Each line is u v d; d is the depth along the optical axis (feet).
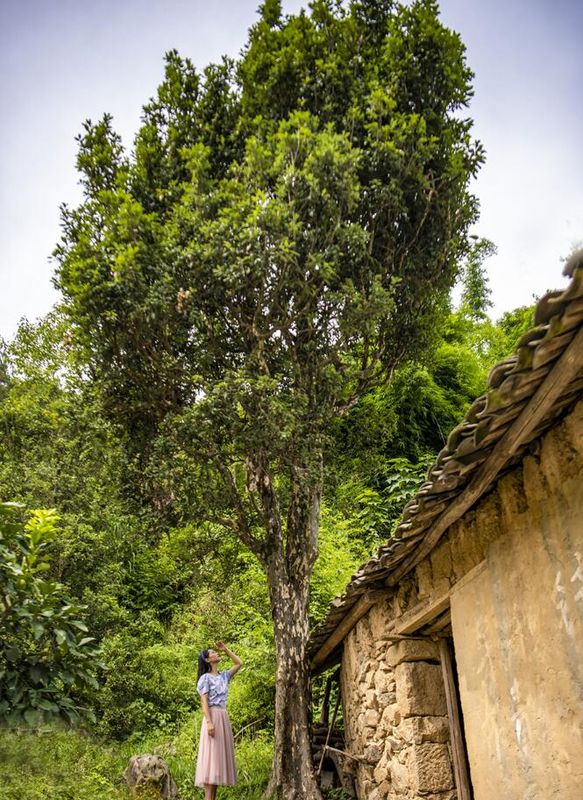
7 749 16.43
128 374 23.94
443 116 26.32
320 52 26.13
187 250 21.57
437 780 16.01
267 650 29.58
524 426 9.56
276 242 21.54
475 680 12.76
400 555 15.16
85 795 17.15
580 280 6.72
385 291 23.11
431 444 51.16
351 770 22.36
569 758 9.53
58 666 18.70
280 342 24.90
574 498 9.62
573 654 9.50
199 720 30.63
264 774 24.14
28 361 47.26
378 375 27.55
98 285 22.16
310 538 24.59
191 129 26.73
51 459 38.34
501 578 11.75
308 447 23.34
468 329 62.34
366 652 20.48
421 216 26.02
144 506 25.40
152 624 39.58
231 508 26.04
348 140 24.35
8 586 17.88
